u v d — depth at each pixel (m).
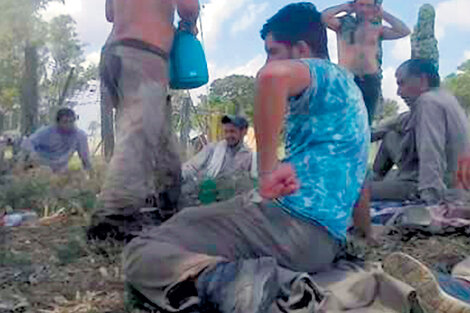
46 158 6.60
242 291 2.23
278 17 2.65
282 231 2.51
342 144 2.55
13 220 4.32
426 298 2.36
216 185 4.76
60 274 3.17
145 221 4.10
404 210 4.30
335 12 5.72
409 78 5.01
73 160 6.83
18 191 4.86
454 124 4.83
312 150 2.54
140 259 2.49
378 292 2.46
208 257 2.42
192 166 5.64
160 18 4.39
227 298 2.24
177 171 4.44
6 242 3.75
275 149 2.35
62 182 5.32
